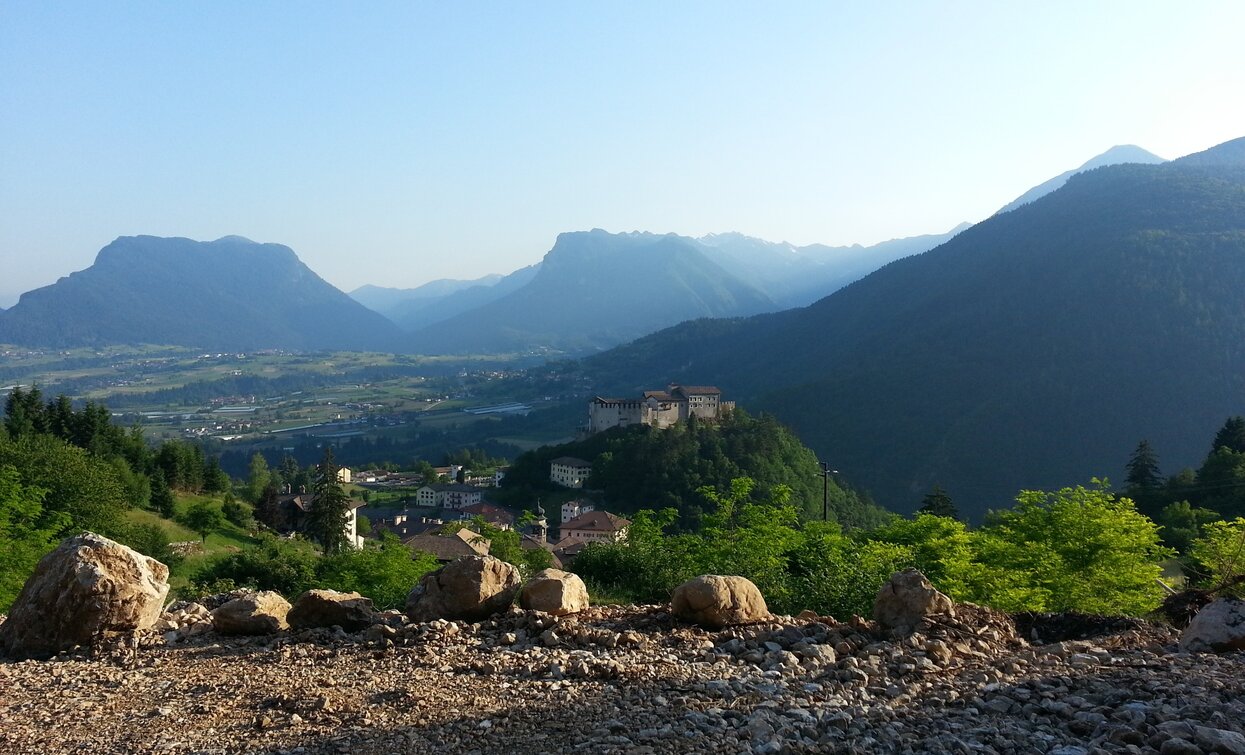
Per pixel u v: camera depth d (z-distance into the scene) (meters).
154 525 63.88
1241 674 7.72
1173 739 5.73
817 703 7.46
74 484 42.88
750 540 19.09
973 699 7.46
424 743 6.83
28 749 7.13
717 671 8.74
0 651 10.71
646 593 19.41
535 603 11.77
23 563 24.44
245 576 33.47
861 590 15.53
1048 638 10.94
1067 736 6.38
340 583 27.09
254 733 7.30
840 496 96.94
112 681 9.18
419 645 10.27
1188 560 34.81
